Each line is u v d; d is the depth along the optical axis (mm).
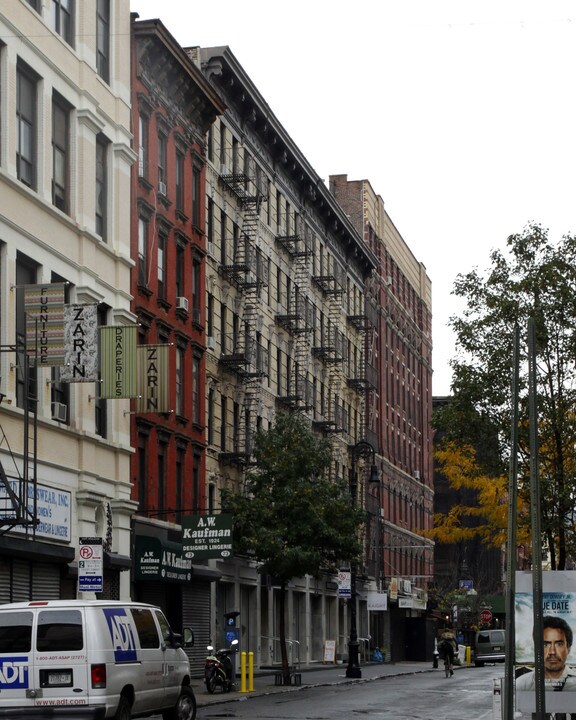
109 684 18734
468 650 75250
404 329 90750
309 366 63094
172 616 41938
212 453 47469
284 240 58250
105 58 37062
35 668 18484
